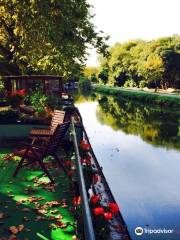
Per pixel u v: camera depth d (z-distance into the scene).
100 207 5.14
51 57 24.39
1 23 22.23
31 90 18.41
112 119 40.59
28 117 11.91
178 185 14.31
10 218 6.04
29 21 18.03
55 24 18.67
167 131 31.55
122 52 118.62
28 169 8.81
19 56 24.61
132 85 106.75
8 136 11.62
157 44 95.19
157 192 13.45
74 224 5.88
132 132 30.45
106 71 131.88
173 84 89.19
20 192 7.30
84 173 6.89
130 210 11.52
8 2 18.41
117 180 14.95
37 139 9.11
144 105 62.34
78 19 20.61
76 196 6.66
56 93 20.77
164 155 20.61
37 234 5.51
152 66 86.12
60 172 8.68
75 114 17.72
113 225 6.77
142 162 18.53
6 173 8.48
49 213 6.30
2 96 15.73
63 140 10.21
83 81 128.25
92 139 25.98
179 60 86.25
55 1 17.70
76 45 21.83
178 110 53.50
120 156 19.89
